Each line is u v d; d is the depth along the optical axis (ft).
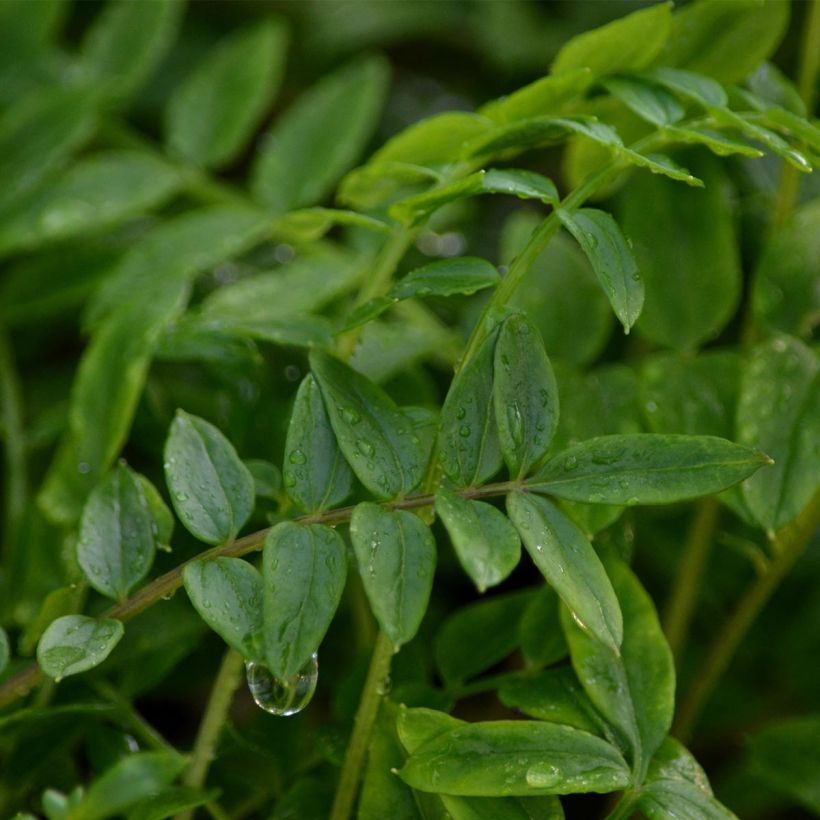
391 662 1.41
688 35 1.42
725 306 1.45
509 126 1.38
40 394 1.58
